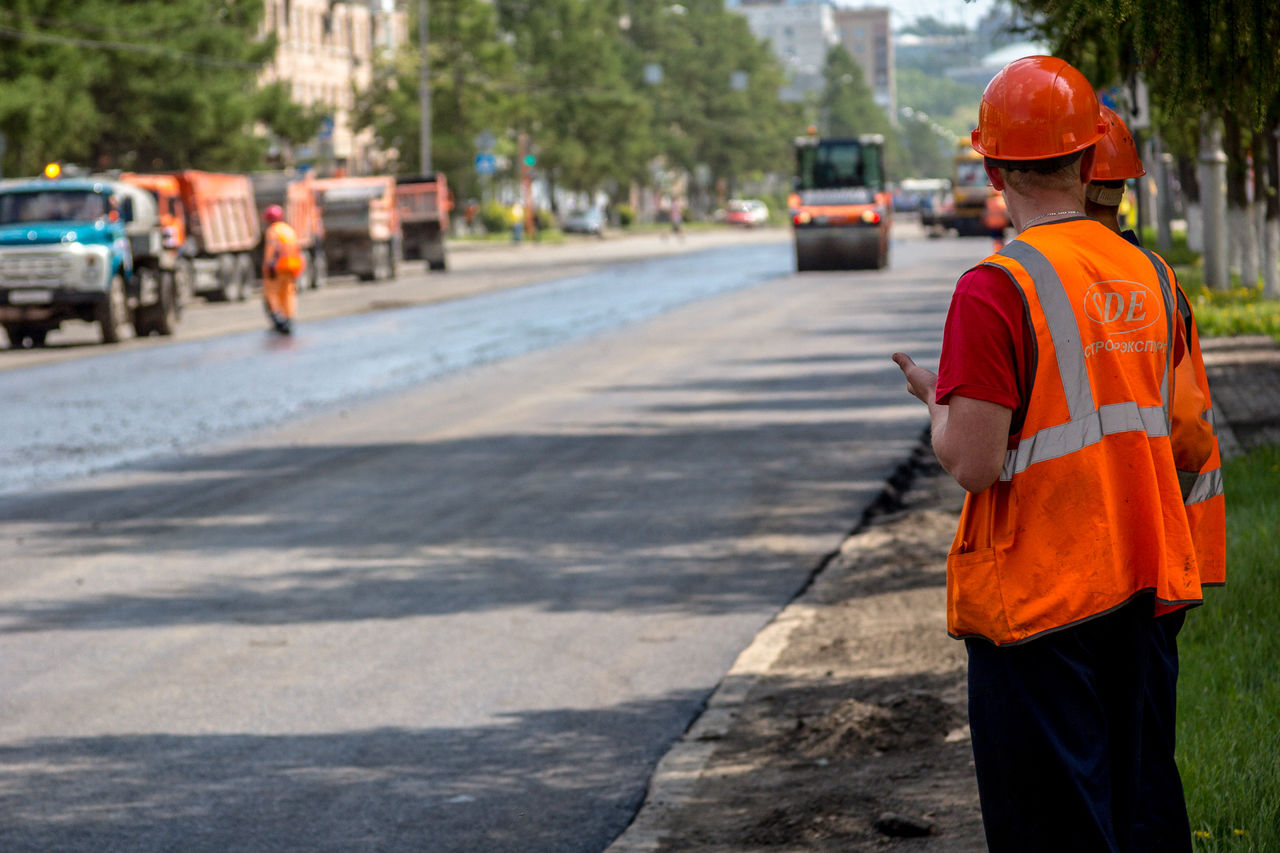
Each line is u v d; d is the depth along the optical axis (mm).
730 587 10617
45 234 31609
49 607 10453
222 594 10727
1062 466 3561
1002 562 3598
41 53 63875
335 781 7016
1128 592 3607
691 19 154375
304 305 43375
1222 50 5418
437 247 62062
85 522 13430
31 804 6746
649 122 143375
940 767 6598
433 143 97125
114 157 71875
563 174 120500
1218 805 5148
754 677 8406
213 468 16172
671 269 57094
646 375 23594
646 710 8016
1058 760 3572
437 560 11617
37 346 32812
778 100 167250
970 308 3570
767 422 18250
